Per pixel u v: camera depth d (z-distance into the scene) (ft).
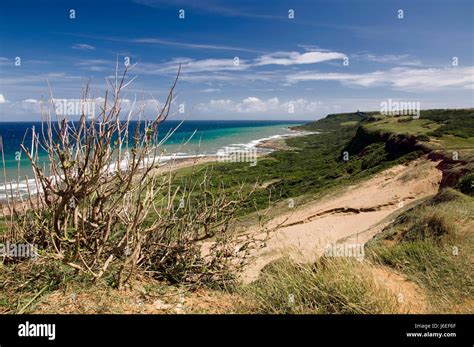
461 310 13.75
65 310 10.78
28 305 10.82
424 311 13.61
